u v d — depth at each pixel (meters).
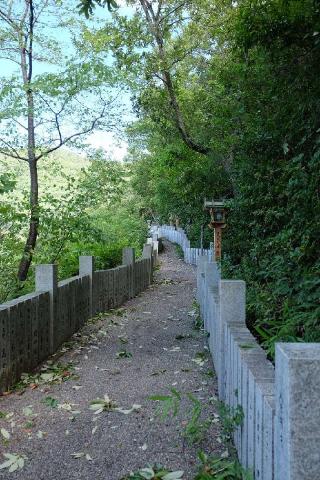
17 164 9.23
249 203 6.61
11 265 8.54
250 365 2.57
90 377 4.87
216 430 3.39
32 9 8.69
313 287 3.94
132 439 3.34
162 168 17.28
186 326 7.54
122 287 10.28
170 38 11.26
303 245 4.06
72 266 9.93
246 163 6.89
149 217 35.69
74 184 9.27
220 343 3.89
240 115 7.35
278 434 1.63
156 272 17.53
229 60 9.23
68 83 8.20
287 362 1.44
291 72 4.73
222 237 11.10
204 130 10.37
